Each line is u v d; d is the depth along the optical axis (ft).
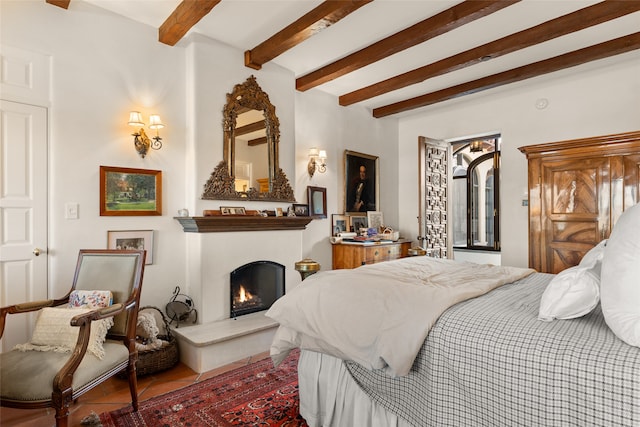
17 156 8.11
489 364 4.15
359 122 16.81
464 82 14.30
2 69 7.91
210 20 9.93
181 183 10.82
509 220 14.89
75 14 8.94
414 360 4.92
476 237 22.00
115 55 9.57
